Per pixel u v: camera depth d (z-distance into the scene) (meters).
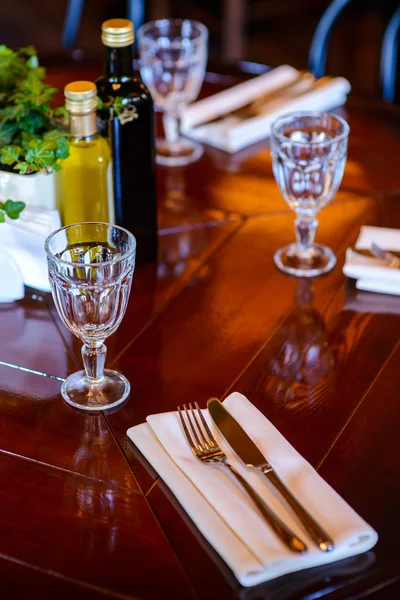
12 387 0.81
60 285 0.75
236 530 0.62
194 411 0.75
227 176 1.23
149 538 0.64
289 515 0.64
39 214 0.92
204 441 0.71
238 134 1.29
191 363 0.85
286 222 1.11
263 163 1.26
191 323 0.91
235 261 1.03
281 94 1.38
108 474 0.71
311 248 1.04
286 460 0.70
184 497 0.66
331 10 1.77
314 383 0.82
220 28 3.05
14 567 0.62
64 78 1.47
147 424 0.74
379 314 0.93
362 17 3.29
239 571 0.59
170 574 0.61
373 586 0.61
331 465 0.72
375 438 0.75
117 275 0.76
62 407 0.79
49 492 0.69
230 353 0.86
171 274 1.00
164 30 1.36
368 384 0.82
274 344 0.88
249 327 0.90
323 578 0.61
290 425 0.76
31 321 0.92
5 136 0.94
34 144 0.88
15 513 0.67
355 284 0.98
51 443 0.74
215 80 1.50
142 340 0.88
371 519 0.66
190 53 1.27
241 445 0.70
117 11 3.57
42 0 3.87
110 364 0.85
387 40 1.75
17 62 1.04
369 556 0.63
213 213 1.13
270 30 3.31
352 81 2.94
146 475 0.70
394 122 1.37
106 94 0.93
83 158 0.91
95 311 0.76
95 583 0.61
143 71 1.31
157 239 1.04
